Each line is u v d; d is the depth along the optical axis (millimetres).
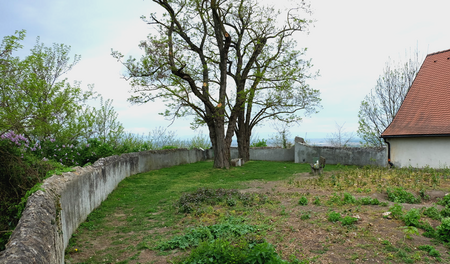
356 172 13539
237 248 4977
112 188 11734
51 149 12359
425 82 16984
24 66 9438
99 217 8336
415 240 5270
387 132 16062
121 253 5828
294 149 22391
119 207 9531
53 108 10523
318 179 12430
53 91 12164
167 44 15266
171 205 9258
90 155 13930
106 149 14461
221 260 4758
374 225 6016
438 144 14516
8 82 9312
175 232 6750
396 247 5004
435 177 10906
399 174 12312
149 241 6312
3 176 7891
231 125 19062
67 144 13156
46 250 3695
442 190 9367
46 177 7125
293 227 6203
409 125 15648
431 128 14750
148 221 7875
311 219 6656
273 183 12531
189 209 8336
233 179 14508
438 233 5352
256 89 18875
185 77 15828
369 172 13664
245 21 19453
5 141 8445
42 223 4219
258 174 15781
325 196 8844
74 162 13203
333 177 11844
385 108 22688
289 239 5594
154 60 14945
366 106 21859
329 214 6660
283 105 19297
